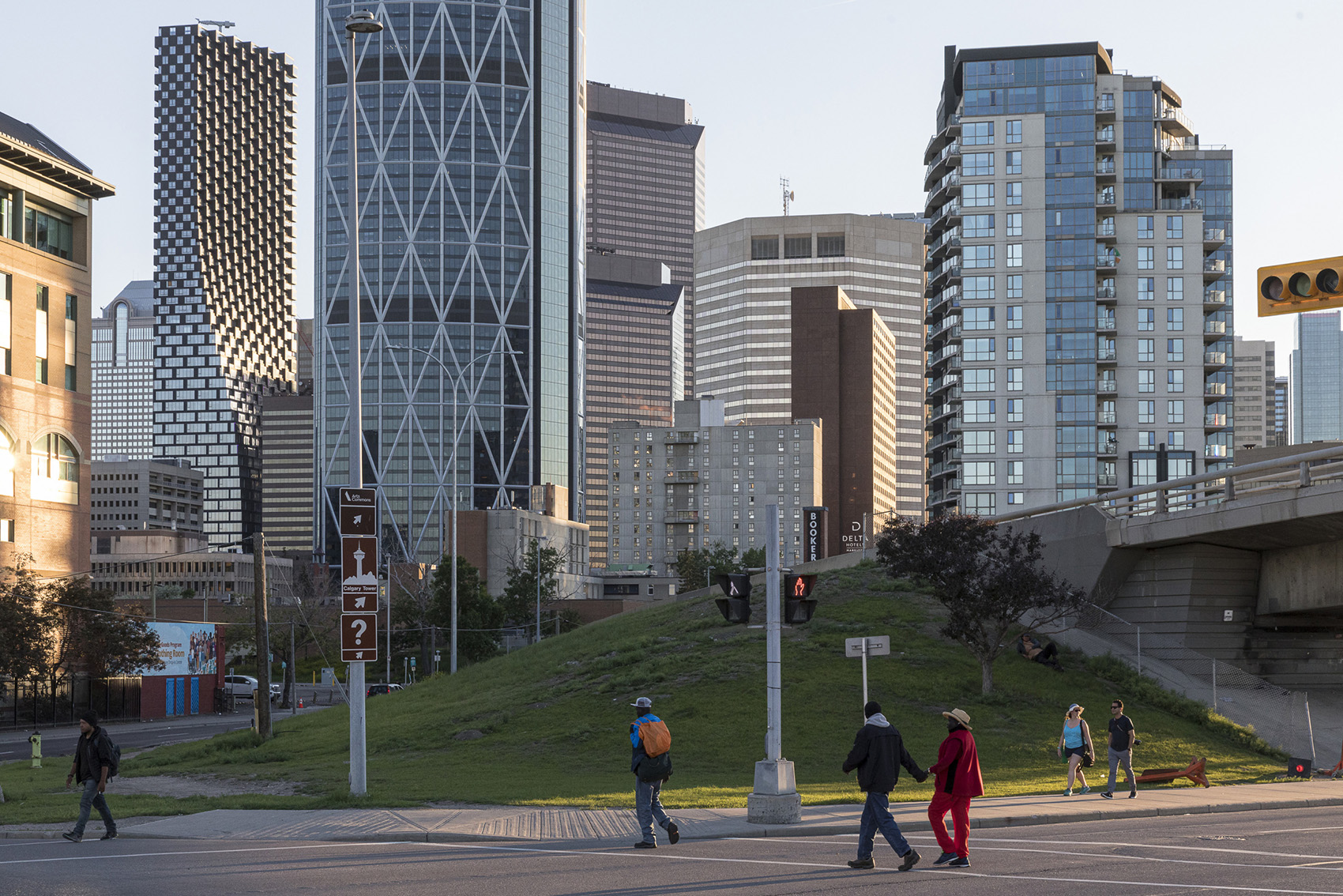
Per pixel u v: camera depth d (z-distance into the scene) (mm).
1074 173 129000
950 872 14633
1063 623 48156
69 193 96000
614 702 38875
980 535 40656
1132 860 15680
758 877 14211
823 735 34156
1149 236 131125
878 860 15859
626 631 53500
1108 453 128000
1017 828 20328
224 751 42156
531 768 32469
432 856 16359
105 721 85625
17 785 31500
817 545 94125
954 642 43844
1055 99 129875
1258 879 13930
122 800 25984
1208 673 42375
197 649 98938
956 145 132375
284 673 114312
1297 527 40344
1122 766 24641
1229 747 35500
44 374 92875
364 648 24297
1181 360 129250
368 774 31266
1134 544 46031
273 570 199875
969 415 128500
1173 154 150750
